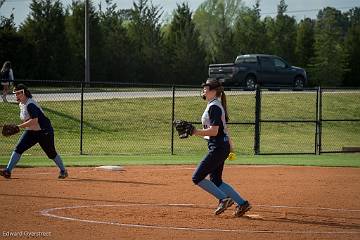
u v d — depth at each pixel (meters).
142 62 100.88
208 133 19.33
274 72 73.44
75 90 66.56
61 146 47.50
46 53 89.19
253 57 73.06
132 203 22.91
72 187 26.73
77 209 21.34
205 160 19.73
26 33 89.56
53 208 21.44
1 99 58.09
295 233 18.05
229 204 20.25
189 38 104.62
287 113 62.16
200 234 17.64
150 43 104.19
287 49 115.06
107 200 23.45
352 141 58.28
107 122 54.62
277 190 27.09
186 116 57.56
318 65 110.38
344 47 113.00
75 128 52.78
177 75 103.19
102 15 105.00
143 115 56.94
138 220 19.56
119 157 42.06
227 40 113.75
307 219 20.34
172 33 108.31
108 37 100.00
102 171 32.97
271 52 114.62
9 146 47.00
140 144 50.12
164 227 18.53
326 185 29.03
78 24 95.69
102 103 58.38
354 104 68.25
